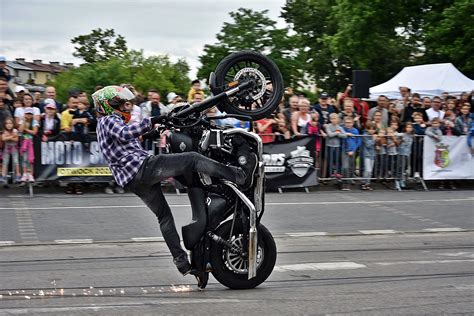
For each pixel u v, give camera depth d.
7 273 6.55
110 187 11.70
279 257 7.48
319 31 43.25
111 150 5.78
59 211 9.99
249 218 5.92
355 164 12.73
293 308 5.38
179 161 5.75
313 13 42.84
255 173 5.97
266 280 6.41
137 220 9.47
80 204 10.58
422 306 5.49
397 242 8.48
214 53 27.56
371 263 7.21
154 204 5.89
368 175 12.77
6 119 11.17
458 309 5.42
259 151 5.96
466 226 9.63
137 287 6.07
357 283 6.31
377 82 34.03
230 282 5.99
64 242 8.09
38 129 11.28
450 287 6.17
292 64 28.02
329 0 35.41
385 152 12.86
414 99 13.73
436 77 18.55
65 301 5.54
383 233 9.04
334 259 7.41
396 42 32.16
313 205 11.05
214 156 6.02
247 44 27.52
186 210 10.22
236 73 6.33
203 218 5.88
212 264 5.93
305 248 8.01
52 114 11.38
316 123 12.55
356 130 12.74
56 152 11.36
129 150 5.76
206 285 6.17
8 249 7.71
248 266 5.91
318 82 43.06
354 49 27.80
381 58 33.12
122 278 6.41
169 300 5.61
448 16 23.81
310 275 6.63
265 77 6.42
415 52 33.34
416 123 13.20
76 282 6.22
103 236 8.46
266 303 5.53
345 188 12.73
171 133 6.02
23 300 5.56
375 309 5.38
